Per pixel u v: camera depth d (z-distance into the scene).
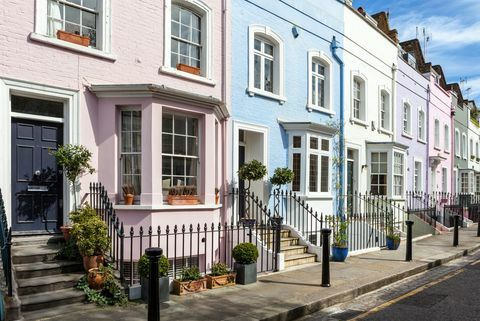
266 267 9.94
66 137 8.30
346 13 16.36
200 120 9.89
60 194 8.32
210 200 9.84
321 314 7.17
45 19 8.01
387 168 17.53
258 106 12.27
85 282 6.98
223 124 11.11
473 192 33.12
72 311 6.39
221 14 11.31
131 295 7.04
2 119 7.41
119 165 8.80
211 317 6.39
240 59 11.78
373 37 18.33
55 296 6.58
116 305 6.73
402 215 18.30
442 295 8.36
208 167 9.85
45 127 8.16
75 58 8.35
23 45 7.67
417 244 15.46
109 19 8.91
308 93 14.18
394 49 20.25
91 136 8.58
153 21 9.70
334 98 15.48
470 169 31.48
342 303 7.87
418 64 27.08
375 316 6.95
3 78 7.42
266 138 12.43
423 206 21.33
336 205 14.88
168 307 6.86
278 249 9.95
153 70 9.64
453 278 10.10
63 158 7.69
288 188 12.91
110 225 7.86
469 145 34.47
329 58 15.22
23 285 6.56
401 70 21.00
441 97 27.17
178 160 9.53
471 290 8.80
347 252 11.55
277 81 13.05
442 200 23.16
